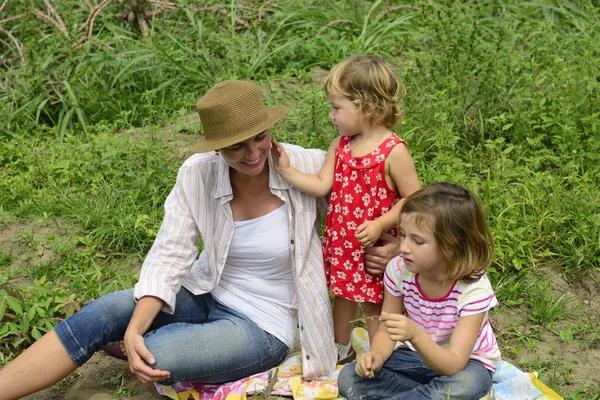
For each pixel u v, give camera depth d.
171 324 3.80
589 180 5.32
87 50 7.36
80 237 5.30
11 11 8.33
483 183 5.22
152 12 8.30
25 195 5.90
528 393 3.71
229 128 3.54
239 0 8.44
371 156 3.81
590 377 4.09
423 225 3.38
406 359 3.64
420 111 6.10
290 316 3.98
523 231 4.84
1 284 4.83
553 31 7.79
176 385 3.93
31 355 3.69
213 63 7.43
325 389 3.75
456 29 6.61
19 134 6.64
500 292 4.66
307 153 3.96
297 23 8.23
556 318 4.52
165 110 7.04
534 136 5.97
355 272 3.94
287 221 3.88
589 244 4.89
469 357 3.55
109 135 6.46
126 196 5.68
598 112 6.04
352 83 3.75
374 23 8.02
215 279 3.90
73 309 4.57
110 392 4.10
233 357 3.77
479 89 6.20
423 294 3.59
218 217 3.86
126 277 4.97
